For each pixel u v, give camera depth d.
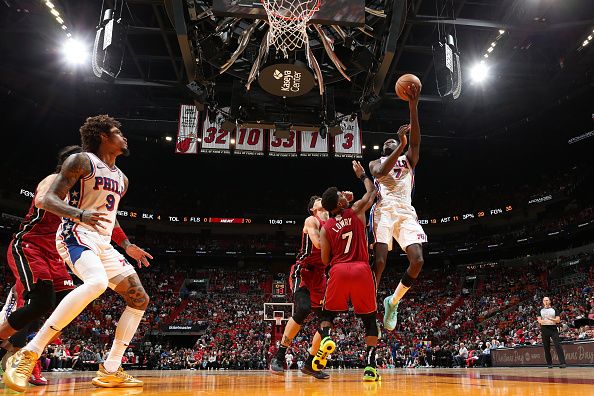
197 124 20.75
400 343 26.70
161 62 21.52
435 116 26.20
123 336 3.74
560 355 9.88
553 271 30.45
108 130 3.68
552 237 31.03
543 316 10.22
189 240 38.31
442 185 39.19
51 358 16.50
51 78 23.28
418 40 19.30
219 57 13.38
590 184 29.39
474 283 33.94
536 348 13.61
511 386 3.48
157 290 33.44
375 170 5.17
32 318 3.75
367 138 24.69
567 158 33.22
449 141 27.66
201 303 32.09
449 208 38.72
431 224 39.03
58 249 3.46
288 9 10.20
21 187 31.78
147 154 34.44
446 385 3.69
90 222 3.04
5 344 4.40
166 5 12.32
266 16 10.39
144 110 25.98
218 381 5.12
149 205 37.97
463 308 31.08
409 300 33.72
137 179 38.00
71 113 26.09
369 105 15.62
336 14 10.34
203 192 40.09
